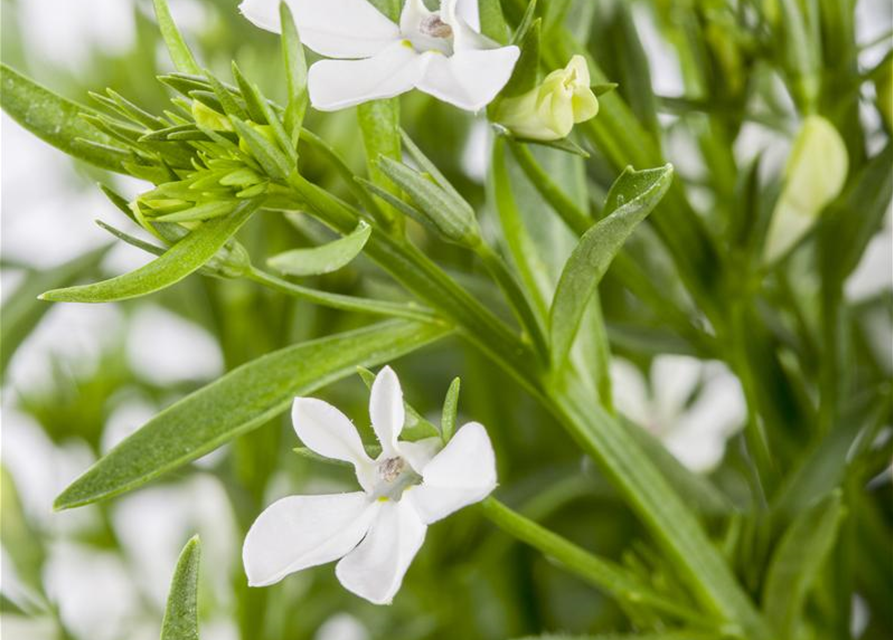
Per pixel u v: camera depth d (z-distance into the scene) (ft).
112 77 0.91
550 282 0.77
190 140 0.68
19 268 0.89
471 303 0.72
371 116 0.71
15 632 0.93
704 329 0.84
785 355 0.88
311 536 0.66
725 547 0.79
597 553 0.94
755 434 0.82
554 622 0.94
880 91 0.80
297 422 0.66
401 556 0.65
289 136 0.68
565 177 0.77
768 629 0.76
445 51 0.67
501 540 0.92
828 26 0.80
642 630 0.80
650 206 0.66
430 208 0.69
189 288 0.91
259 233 0.89
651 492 0.75
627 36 0.79
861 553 0.85
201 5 0.91
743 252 0.81
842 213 0.81
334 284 0.90
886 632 0.90
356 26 0.67
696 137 0.88
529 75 0.68
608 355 0.76
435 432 0.67
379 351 0.72
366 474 0.67
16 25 0.92
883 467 0.83
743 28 0.82
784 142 0.94
